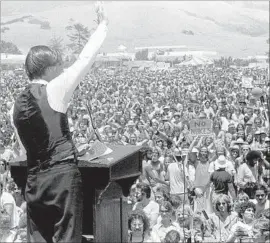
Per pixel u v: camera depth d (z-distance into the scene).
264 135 17.59
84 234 3.18
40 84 3.13
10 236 6.92
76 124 19.47
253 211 9.20
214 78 71.62
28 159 3.14
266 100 30.34
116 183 3.25
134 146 3.44
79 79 3.11
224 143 17.14
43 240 3.16
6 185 9.45
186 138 15.91
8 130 13.01
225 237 8.77
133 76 71.44
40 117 3.06
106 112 29.44
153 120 23.91
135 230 6.27
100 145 3.26
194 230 8.25
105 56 73.44
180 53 84.50
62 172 3.05
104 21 3.26
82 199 3.10
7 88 24.00
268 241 8.23
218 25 158.88
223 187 11.91
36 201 3.10
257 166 13.56
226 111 25.64
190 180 12.60
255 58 96.19
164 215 8.13
